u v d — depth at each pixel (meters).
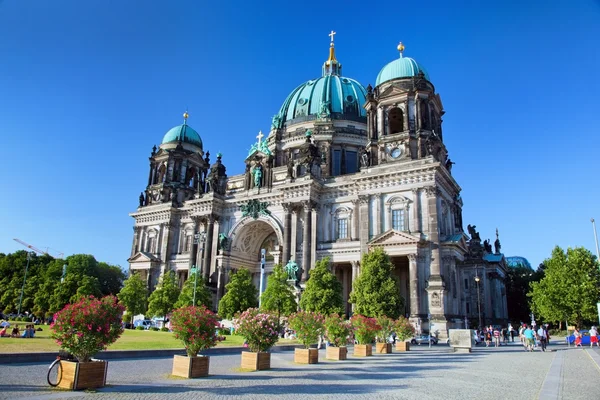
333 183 80.12
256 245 94.62
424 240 66.31
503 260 97.44
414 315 63.47
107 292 136.25
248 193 89.44
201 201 92.06
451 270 67.50
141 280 89.81
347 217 77.62
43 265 121.75
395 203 71.12
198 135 112.12
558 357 37.88
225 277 85.88
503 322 87.56
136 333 62.78
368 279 61.72
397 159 73.62
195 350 24.08
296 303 69.06
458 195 84.88
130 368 26.42
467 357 38.34
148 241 101.50
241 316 28.45
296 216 80.19
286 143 100.81
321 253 76.69
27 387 18.44
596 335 54.84
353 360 34.56
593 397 18.20
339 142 97.81
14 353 25.86
